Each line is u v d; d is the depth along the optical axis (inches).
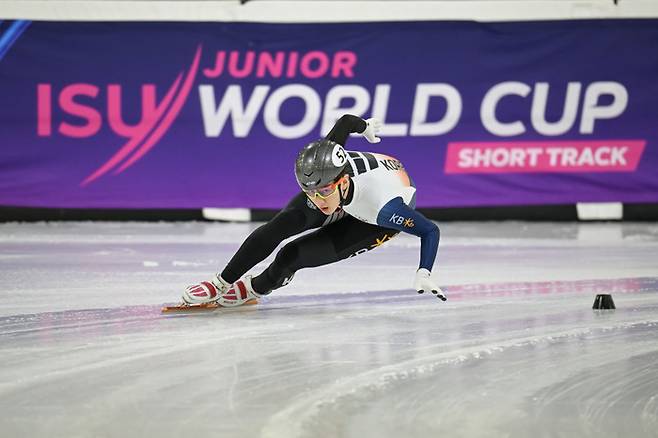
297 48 1077.1
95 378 438.3
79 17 1056.2
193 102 1074.7
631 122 1108.5
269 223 573.6
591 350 497.7
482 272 761.0
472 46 1087.0
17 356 478.6
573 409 395.5
